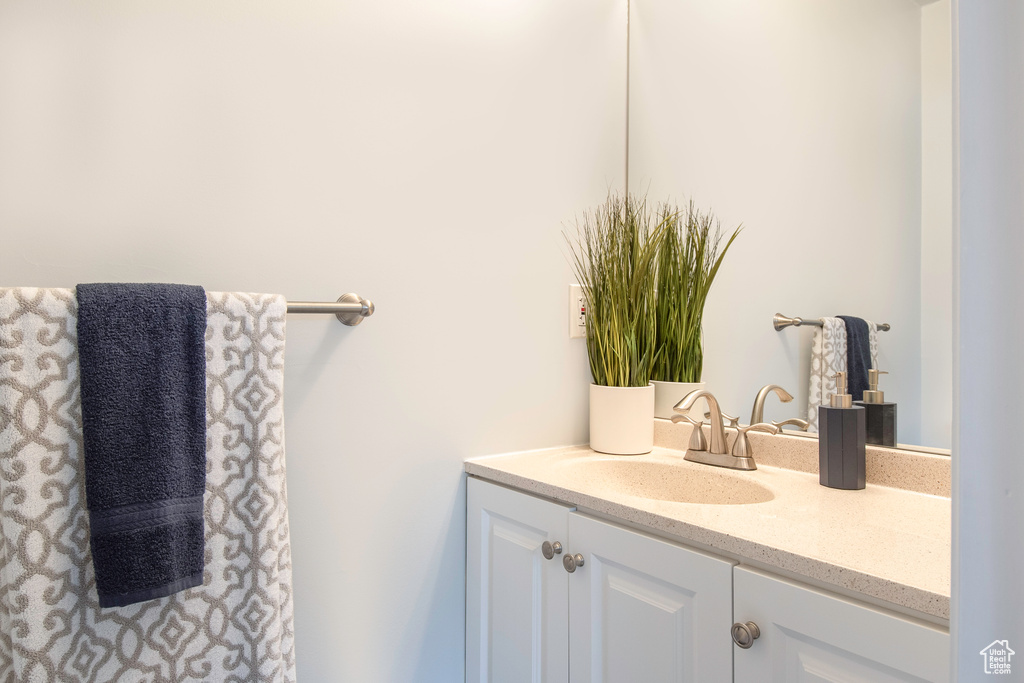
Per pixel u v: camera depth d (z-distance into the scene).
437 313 1.35
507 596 1.28
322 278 1.21
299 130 1.19
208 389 0.96
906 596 0.70
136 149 1.03
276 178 1.16
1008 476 0.27
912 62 1.14
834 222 1.26
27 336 0.81
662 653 0.96
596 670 1.08
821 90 1.29
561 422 1.57
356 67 1.25
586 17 1.64
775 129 1.38
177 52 1.07
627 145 1.72
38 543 0.81
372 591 1.27
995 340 0.27
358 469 1.25
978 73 0.28
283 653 1.00
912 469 1.13
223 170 1.11
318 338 1.20
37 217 0.95
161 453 0.87
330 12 1.23
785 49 1.37
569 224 1.58
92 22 0.99
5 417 0.80
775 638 0.82
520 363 1.49
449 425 1.37
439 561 1.36
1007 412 0.27
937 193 1.10
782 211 1.36
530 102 1.52
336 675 1.22
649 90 1.67
